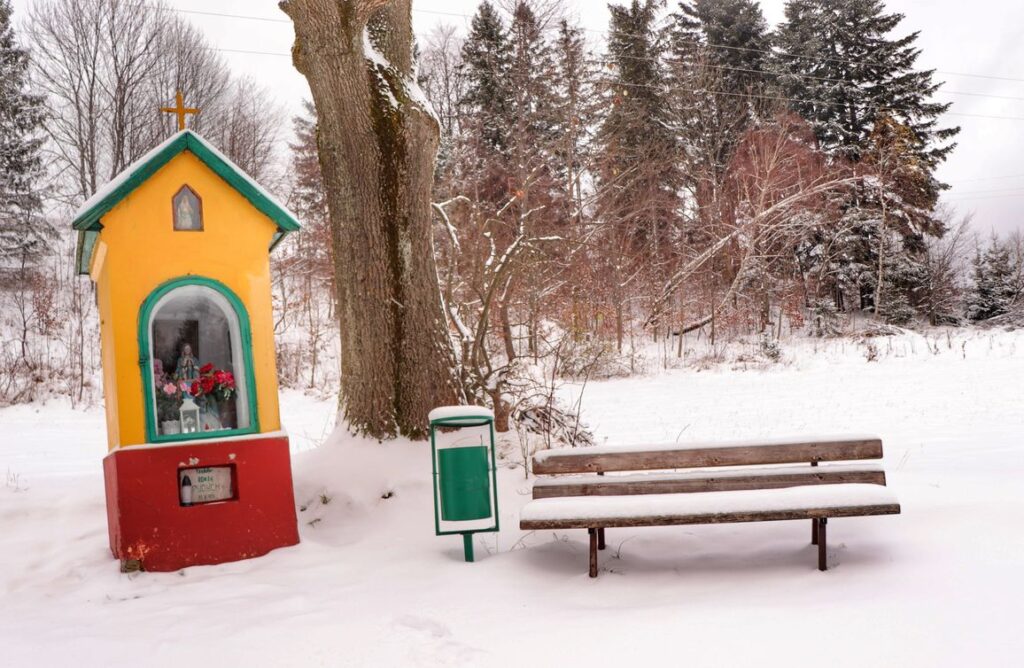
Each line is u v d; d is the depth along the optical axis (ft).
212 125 118.01
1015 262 150.92
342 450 24.81
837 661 10.19
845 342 94.84
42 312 77.30
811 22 132.77
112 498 19.02
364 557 18.13
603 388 66.28
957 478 21.85
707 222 110.32
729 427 41.81
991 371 61.98
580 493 17.37
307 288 100.58
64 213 113.09
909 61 131.03
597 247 87.04
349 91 25.30
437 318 26.48
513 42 104.47
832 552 15.74
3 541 20.67
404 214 25.90
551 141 97.76
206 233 19.65
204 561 18.30
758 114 124.47
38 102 102.63
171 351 19.61
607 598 14.14
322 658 11.87
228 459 18.80
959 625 10.95
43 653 12.84
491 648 11.81
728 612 12.53
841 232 118.52
